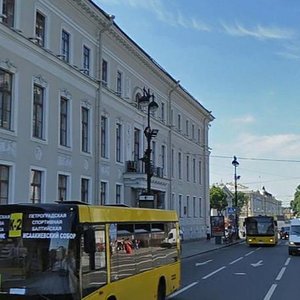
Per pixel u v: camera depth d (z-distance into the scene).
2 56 23.69
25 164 25.42
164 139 50.66
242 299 15.18
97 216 9.12
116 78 37.81
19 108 24.98
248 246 51.03
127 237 10.66
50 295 7.97
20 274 8.14
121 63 38.81
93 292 8.59
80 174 31.44
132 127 41.22
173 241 14.61
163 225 13.62
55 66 28.53
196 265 27.69
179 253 15.20
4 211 8.49
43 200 27.08
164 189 47.19
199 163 65.75
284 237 77.25
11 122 24.56
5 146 23.83
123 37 37.00
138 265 11.29
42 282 8.05
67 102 30.33
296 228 37.31
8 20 24.53
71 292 7.98
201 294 16.19
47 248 8.19
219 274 22.73
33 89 26.42
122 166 38.75
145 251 11.90
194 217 62.12
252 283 19.30
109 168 36.09
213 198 107.56
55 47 28.67
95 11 32.38
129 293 10.48
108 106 36.19
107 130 36.03
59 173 28.81
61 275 8.05
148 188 26.66
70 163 30.19
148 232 12.23
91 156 33.12
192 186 61.53
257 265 27.59
